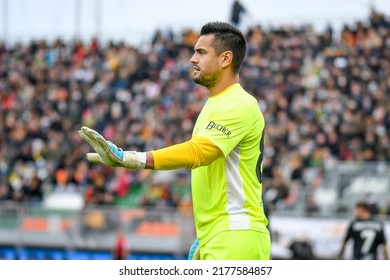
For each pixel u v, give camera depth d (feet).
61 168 292.61
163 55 369.50
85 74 372.17
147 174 270.26
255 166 72.02
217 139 68.28
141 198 257.75
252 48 344.69
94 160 65.87
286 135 273.75
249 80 320.50
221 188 70.90
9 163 312.29
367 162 246.27
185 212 236.22
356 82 309.83
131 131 302.25
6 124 338.95
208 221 71.56
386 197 222.69
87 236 244.01
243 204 71.15
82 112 337.11
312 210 222.28
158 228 237.04
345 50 335.06
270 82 319.47
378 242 160.35
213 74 72.18
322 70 323.57
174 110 309.22
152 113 317.22
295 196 228.22
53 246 247.91
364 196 222.48
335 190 227.61
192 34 380.37
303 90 310.24
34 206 252.62
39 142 320.70
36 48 407.03
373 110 288.30
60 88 360.89
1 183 296.30
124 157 65.46
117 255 220.02
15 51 412.16
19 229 253.24
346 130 272.51
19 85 375.86
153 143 289.74
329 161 249.14
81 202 266.98
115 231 241.35
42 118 337.11
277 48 344.69
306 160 254.47
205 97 322.96
